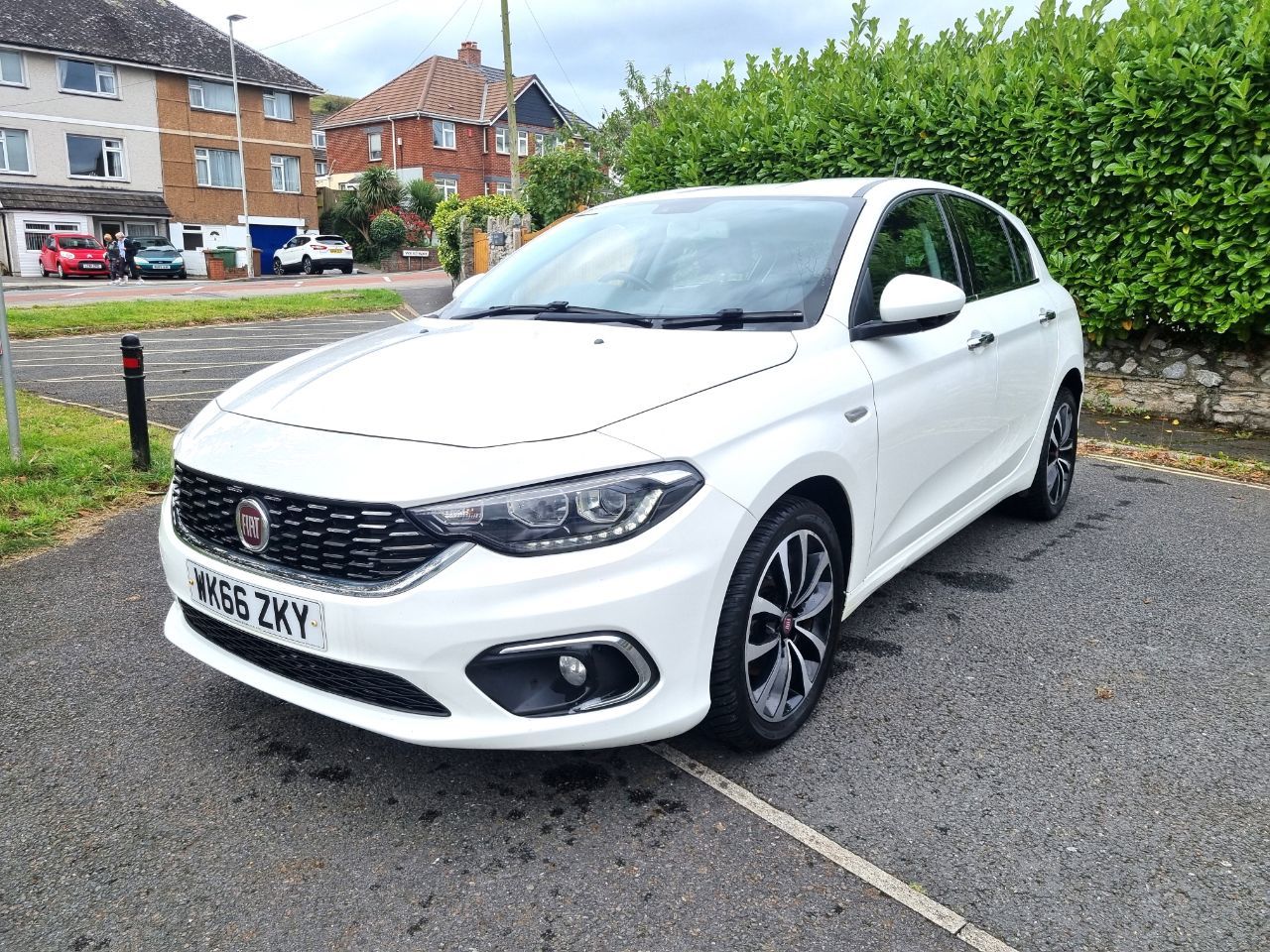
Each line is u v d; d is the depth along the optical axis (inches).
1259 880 86.6
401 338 124.1
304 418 99.6
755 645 102.2
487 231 829.2
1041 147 292.5
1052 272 297.7
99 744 109.3
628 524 87.2
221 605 97.5
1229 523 196.2
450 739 86.7
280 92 1620.3
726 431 95.2
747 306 118.8
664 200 153.9
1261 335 278.7
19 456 216.5
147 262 1273.4
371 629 85.7
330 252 1425.9
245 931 80.4
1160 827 94.5
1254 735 112.5
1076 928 80.6
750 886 85.7
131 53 1428.4
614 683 89.9
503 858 89.6
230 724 113.8
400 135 1899.6
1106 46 275.4
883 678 126.2
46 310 632.4
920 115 314.2
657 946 78.6
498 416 92.2
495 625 84.1
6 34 1309.1
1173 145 265.3
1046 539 184.7
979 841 92.1
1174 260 271.4
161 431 261.7
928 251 145.2
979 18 330.3
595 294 129.7
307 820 95.3
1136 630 142.3
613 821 95.0
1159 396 298.8
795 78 373.7
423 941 79.3
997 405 154.4
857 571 119.6
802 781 101.9
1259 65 247.3
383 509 85.5
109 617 144.9
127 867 88.4
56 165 1380.4
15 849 90.8
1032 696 121.6
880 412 118.3
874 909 82.8
